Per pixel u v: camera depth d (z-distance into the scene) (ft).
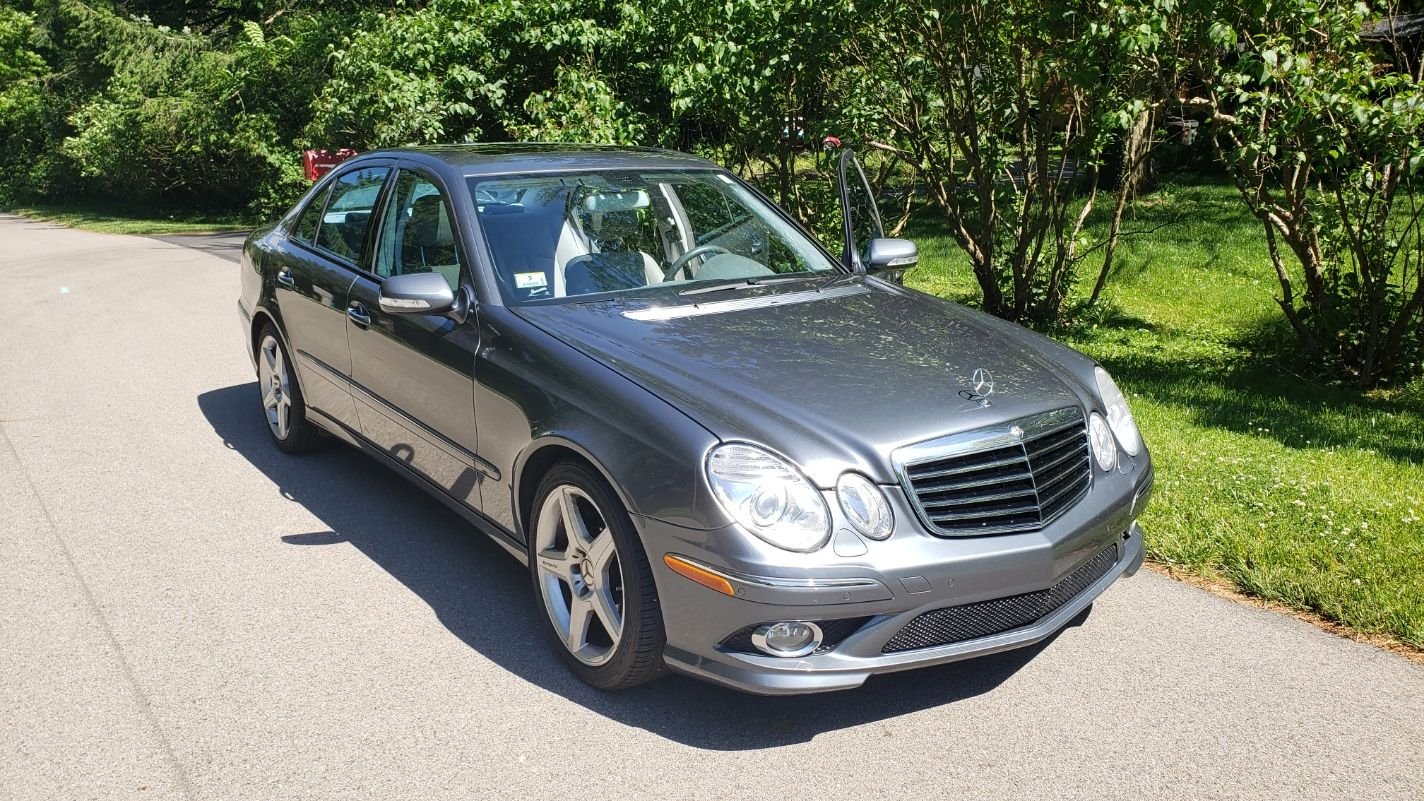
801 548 9.79
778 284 14.49
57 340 30.01
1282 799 9.68
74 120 99.45
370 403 15.53
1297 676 11.77
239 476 18.11
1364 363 24.35
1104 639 12.66
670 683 11.79
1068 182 32.42
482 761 10.27
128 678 11.73
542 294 13.39
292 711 11.10
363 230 16.31
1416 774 10.02
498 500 12.80
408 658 12.21
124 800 9.65
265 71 82.89
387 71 36.40
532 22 37.17
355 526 15.96
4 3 126.52
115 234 75.36
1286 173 24.13
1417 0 27.73
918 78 28.81
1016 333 13.70
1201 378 25.00
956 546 10.27
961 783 9.94
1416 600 13.01
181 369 26.04
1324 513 15.57
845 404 10.81
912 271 39.58
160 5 113.50
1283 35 21.81
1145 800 9.68
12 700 11.27
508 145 16.85
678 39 32.65
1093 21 23.43
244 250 20.54
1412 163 20.79
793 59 28.73
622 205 14.97
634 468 10.50
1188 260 40.06
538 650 12.42
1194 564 14.48
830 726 10.93
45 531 15.78
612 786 9.90
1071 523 11.04
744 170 33.65
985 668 12.07
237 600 13.60
